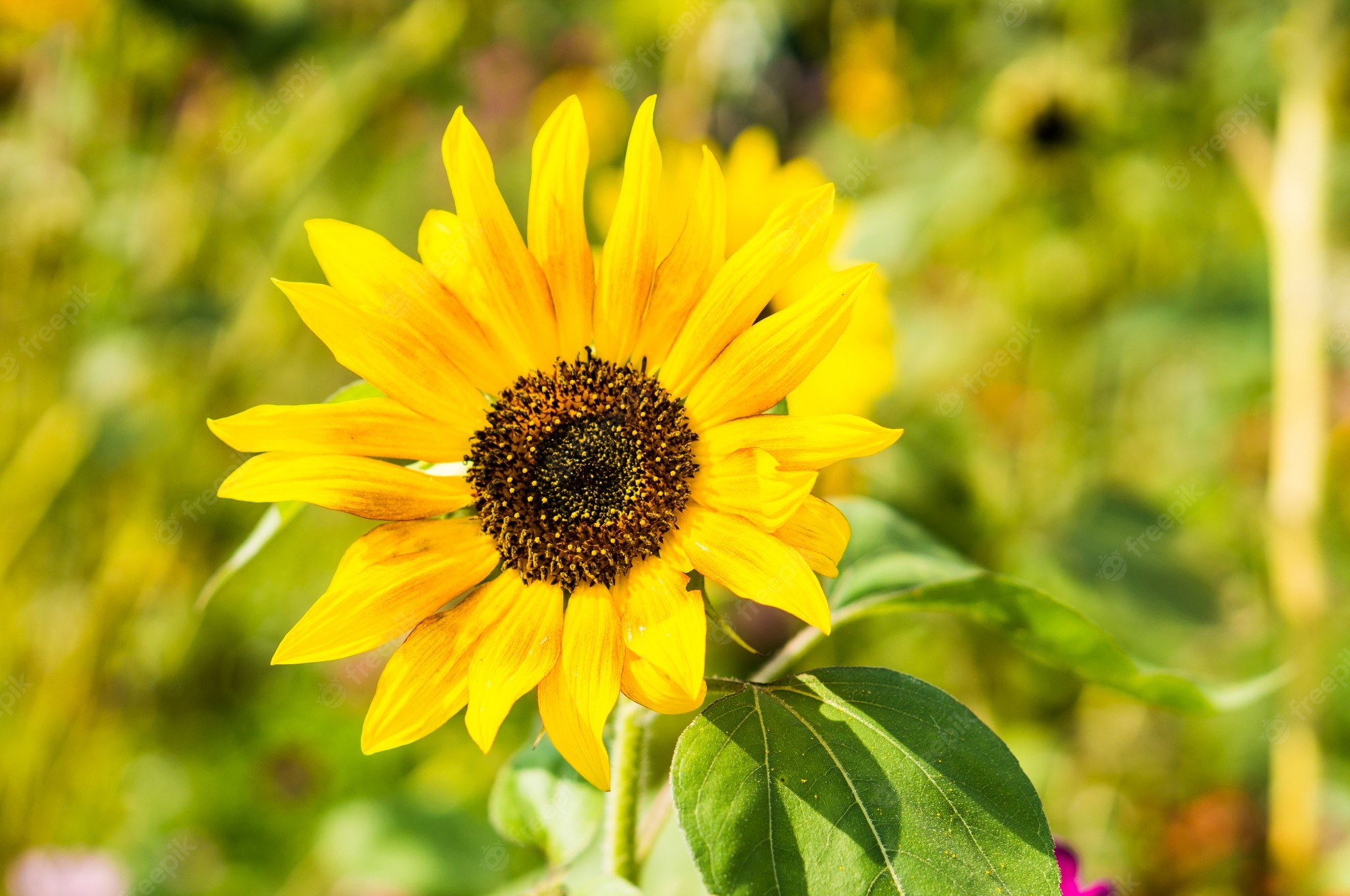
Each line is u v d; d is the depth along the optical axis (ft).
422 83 3.66
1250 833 2.95
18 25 3.26
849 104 4.31
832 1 4.62
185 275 3.50
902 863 1.64
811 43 4.73
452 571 1.82
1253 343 3.14
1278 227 3.04
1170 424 3.77
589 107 4.40
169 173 3.42
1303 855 2.76
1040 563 3.12
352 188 3.71
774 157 2.97
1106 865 2.91
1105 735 3.23
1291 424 2.95
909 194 3.58
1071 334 3.71
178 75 3.52
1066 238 3.71
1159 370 3.82
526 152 4.46
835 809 1.65
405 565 1.80
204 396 3.28
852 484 3.09
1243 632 3.18
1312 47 3.06
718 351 1.84
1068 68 3.73
